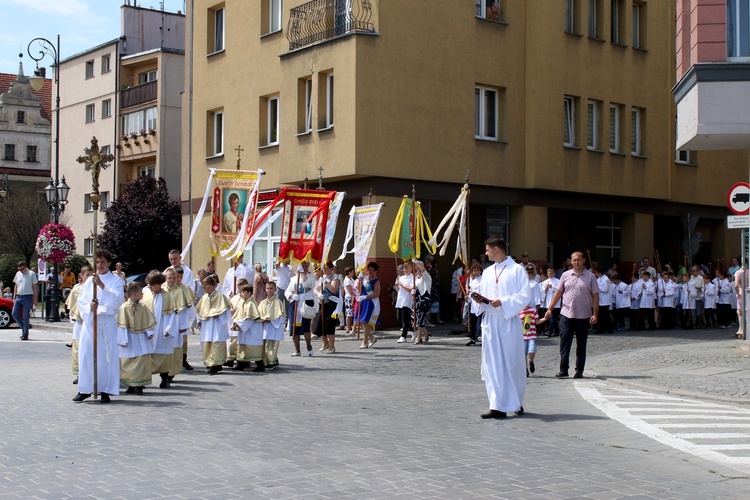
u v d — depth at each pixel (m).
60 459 8.62
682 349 20.50
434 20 27.64
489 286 11.49
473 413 11.61
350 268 25.83
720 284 29.22
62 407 12.07
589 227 34.12
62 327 29.62
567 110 31.09
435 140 27.66
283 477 7.81
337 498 7.09
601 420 11.17
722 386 14.36
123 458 8.64
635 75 32.81
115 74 50.56
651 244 34.19
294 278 19.86
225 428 10.33
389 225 26.88
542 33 29.77
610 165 31.89
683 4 18.97
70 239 27.64
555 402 12.79
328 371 16.55
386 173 26.59
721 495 7.39
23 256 44.38
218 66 33.88
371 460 8.55
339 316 20.17
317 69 27.50
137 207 42.34
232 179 19.02
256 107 31.92
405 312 22.77
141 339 13.51
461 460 8.59
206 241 34.69
